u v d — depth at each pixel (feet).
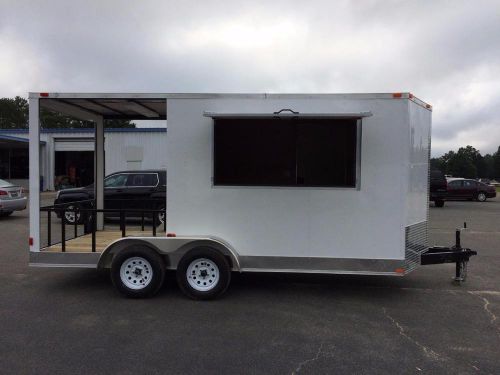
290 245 18.47
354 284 21.20
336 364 12.46
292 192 18.38
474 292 20.06
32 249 19.11
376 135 18.10
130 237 18.53
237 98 18.37
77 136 89.97
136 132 69.87
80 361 12.46
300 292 19.70
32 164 18.95
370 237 18.26
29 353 12.98
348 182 18.25
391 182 18.12
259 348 13.51
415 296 19.35
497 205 75.61
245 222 18.57
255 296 18.98
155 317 16.19
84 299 18.35
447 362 12.69
